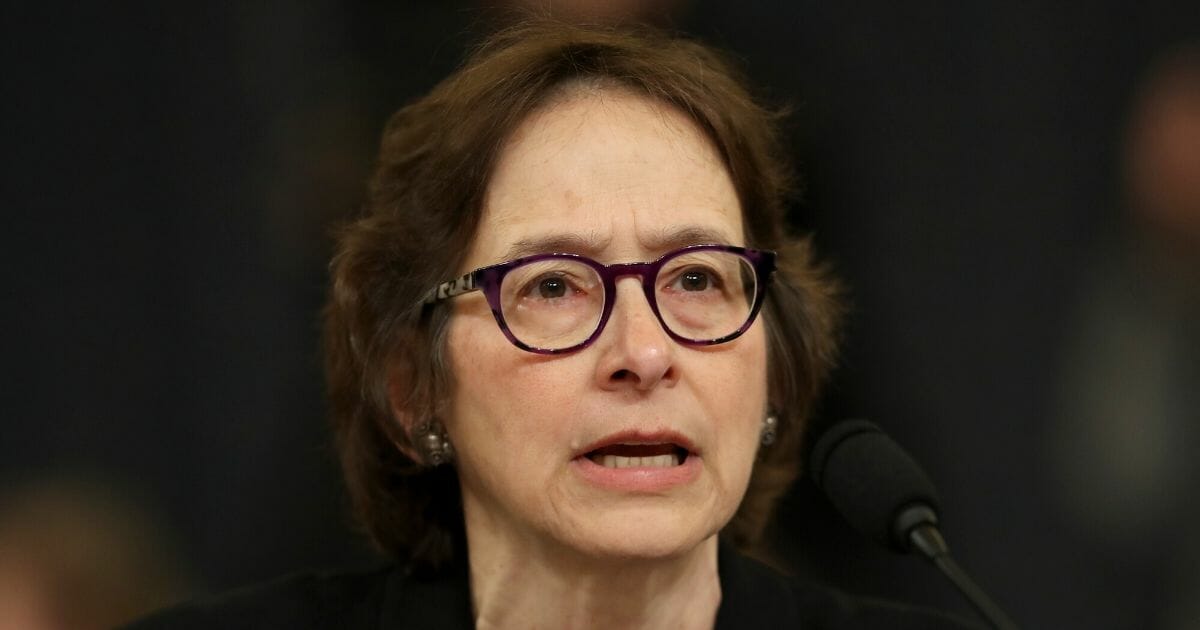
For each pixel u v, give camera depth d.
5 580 10.82
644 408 8.25
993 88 14.45
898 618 9.56
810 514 13.89
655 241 8.43
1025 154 14.41
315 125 14.22
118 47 14.52
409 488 9.57
